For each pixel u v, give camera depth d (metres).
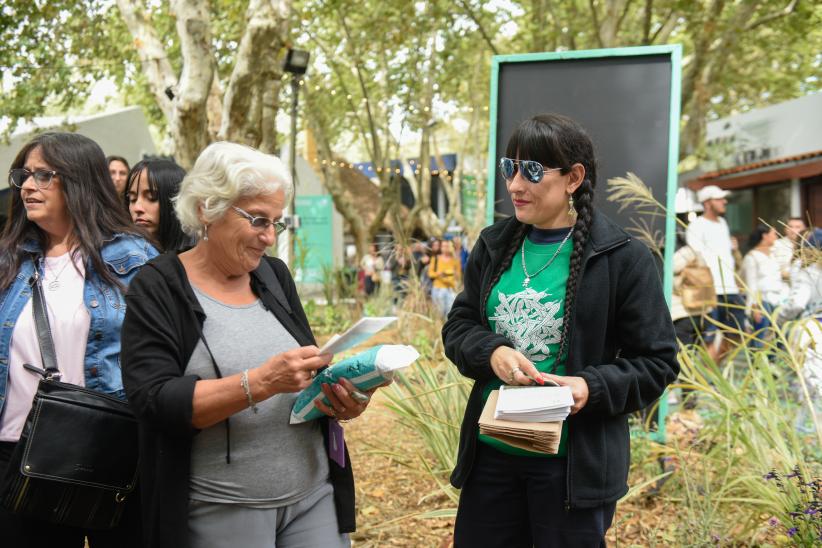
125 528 2.25
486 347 2.15
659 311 2.12
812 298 4.06
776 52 17.38
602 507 2.12
